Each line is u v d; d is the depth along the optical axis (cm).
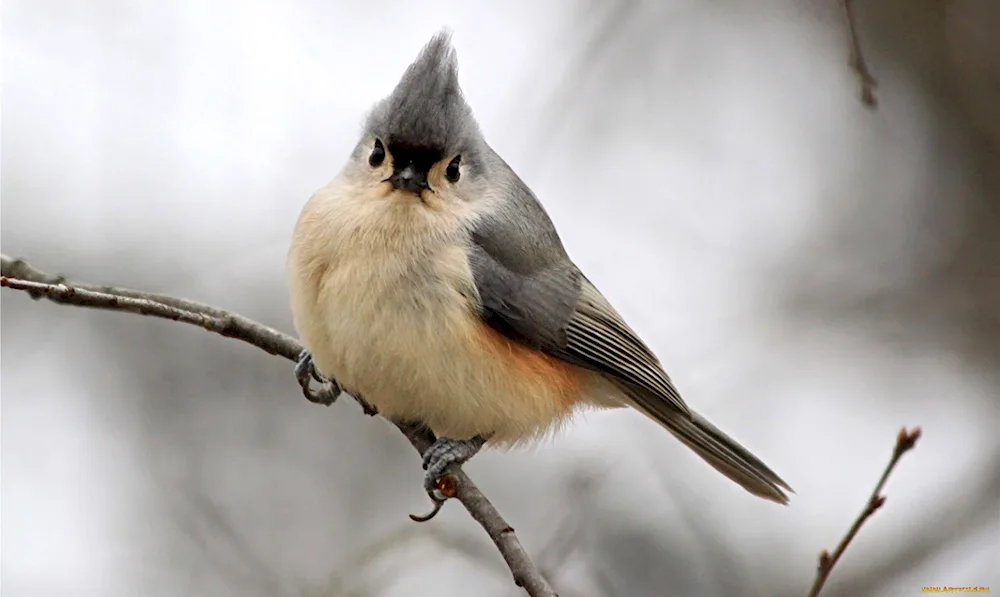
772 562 1121
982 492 1130
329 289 823
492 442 891
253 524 1166
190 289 1227
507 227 873
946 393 1322
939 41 1432
